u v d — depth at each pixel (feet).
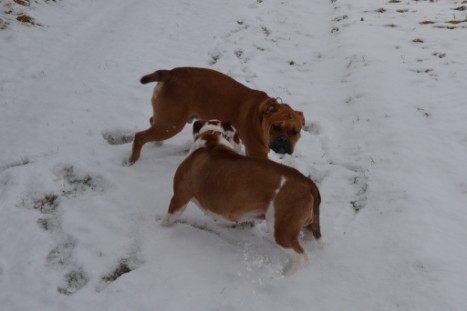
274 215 11.43
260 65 18.26
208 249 12.12
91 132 14.79
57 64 17.61
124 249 12.14
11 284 11.55
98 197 13.10
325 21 22.39
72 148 14.24
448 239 12.19
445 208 12.85
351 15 22.43
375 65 17.65
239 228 12.68
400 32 20.02
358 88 16.79
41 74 16.99
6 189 13.11
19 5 20.03
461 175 13.66
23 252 12.01
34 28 19.21
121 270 11.91
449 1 23.82
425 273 11.62
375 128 15.17
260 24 21.50
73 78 16.87
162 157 14.29
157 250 12.06
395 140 14.62
